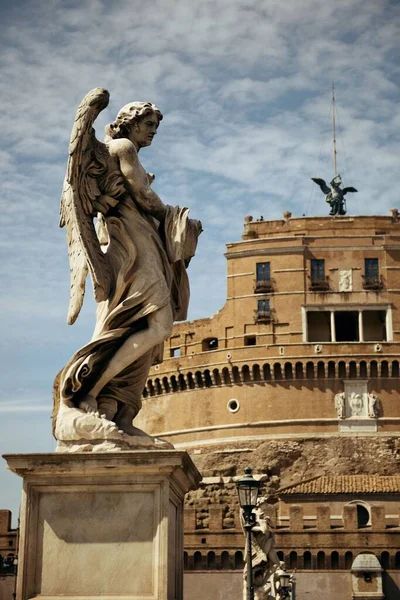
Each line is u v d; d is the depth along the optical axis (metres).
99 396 8.29
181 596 8.03
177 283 8.73
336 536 86.50
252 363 105.31
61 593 7.38
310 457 102.12
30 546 7.45
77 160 8.05
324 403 103.38
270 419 104.06
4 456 7.49
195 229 8.75
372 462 101.12
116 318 8.25
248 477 24.58
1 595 89.12
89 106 8.01
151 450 7.57
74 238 8.45
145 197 8.40
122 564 7.41
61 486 7.54
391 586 85.06
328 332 107.38
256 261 108.62
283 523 92.00
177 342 111.56
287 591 35.91
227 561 87.62
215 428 106.12
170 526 7.64
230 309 108.62
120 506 7.50
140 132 8.82
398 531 86.06
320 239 107.75
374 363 103.56
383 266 106.69
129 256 8.31
